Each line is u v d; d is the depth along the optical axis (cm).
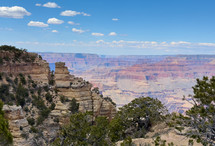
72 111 5422
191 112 2409
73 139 3262
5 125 2522
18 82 5191
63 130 3409
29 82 5422
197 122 2388
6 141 2511
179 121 2548
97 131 3419
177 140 3497
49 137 4453
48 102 5391
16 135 3756
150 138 3866
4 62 5088
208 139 2366
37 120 4634
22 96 4959
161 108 5253
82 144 3164
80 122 3400
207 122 2323
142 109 5003
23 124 3978
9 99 4731
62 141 3309
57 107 5266
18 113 3988
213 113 2255
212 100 2236
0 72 4922
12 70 5222
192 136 2569
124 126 4866
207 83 2355
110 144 3609
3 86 4800
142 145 3447
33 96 5197
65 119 4834
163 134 3922
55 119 4834
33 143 3947
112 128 4228
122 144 3312
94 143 3344
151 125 5116
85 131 3319
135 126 5181
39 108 4972
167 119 4741
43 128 4562
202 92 2331
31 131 4097
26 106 4869
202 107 2275
